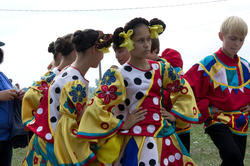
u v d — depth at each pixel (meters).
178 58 4.67
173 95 3.74
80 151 3.39
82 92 3.53
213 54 4.44
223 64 4.35
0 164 4.36
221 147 4.12
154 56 4.52
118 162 3.52
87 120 3.39
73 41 3.66
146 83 3.47
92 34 3.59
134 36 3.44
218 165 6.17
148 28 3.53
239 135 4.31
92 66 3.68
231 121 4.24
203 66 4.36
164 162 3.40
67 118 3.47
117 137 3.47
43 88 4.10
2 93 4.22
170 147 3.49
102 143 3.43
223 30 4.30
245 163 6.16
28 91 4.09
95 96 3.45
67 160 3.41
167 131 3.51
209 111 4.31
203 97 4.38
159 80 3.55
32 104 4.05
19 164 6.73
